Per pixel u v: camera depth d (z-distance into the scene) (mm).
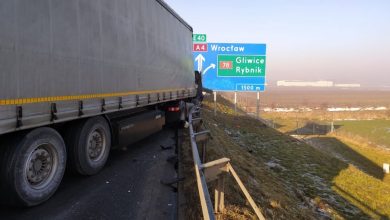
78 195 6098
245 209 6613
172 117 13547
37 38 4957
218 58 24406
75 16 5965
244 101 96438
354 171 20797
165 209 5727
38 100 5000
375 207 15281
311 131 60469
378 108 133125
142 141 11578
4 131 4352
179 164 8461
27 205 5188
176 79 13516
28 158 5082
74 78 5965
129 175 7477
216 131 17547
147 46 9797
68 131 6477
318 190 14883
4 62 4328
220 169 5941
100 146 7402
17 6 4551
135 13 8812
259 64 24406
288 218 8211
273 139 23734
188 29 16094
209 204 4168
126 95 8289
